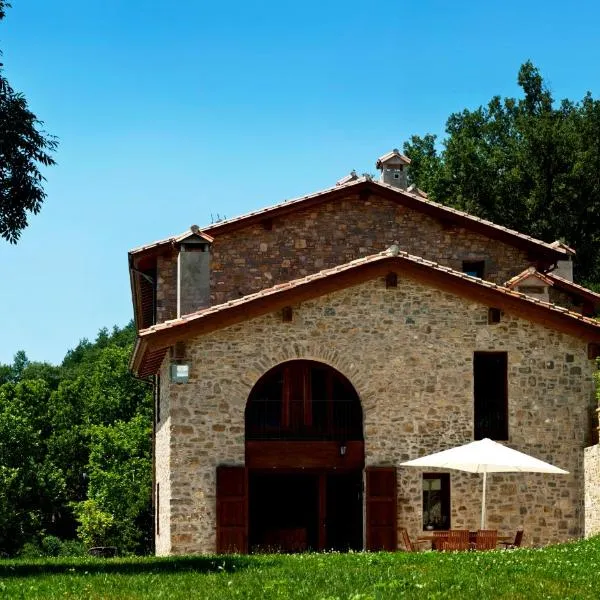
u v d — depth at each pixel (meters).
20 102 20.84
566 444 26.62
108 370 65.12
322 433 26.28
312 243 31.30
